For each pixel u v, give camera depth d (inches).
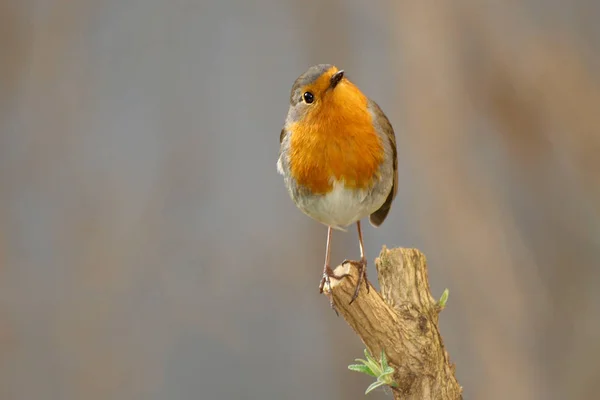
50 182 528.1
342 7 547.5
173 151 541.3
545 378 495.2
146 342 503.2
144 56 561.0
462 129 522.6
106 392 496.4
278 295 508.1
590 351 498.3
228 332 505.7
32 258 513.7
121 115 548.7
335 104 277.7
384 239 510.9
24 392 493.0
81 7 556.7
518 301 499.2
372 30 548.7
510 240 512.1
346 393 490.3
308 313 504.1
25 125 537.6
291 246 513.0
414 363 221.8
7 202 519.8
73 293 508.1
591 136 513.0
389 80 543.8
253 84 557.3
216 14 569.0
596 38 535.2
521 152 520.7
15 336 498.6
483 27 530.0
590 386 491.5
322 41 547.8
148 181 533.3
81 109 545.0
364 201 289.9
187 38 565.3
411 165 523.5
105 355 500.1
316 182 285.9
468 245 505.0
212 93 557.3
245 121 550.6
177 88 556.7
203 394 495.2
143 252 516.4
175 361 502.3
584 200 515.5
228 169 538.9
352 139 280.2
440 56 527.2
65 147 537.0
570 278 509.0
